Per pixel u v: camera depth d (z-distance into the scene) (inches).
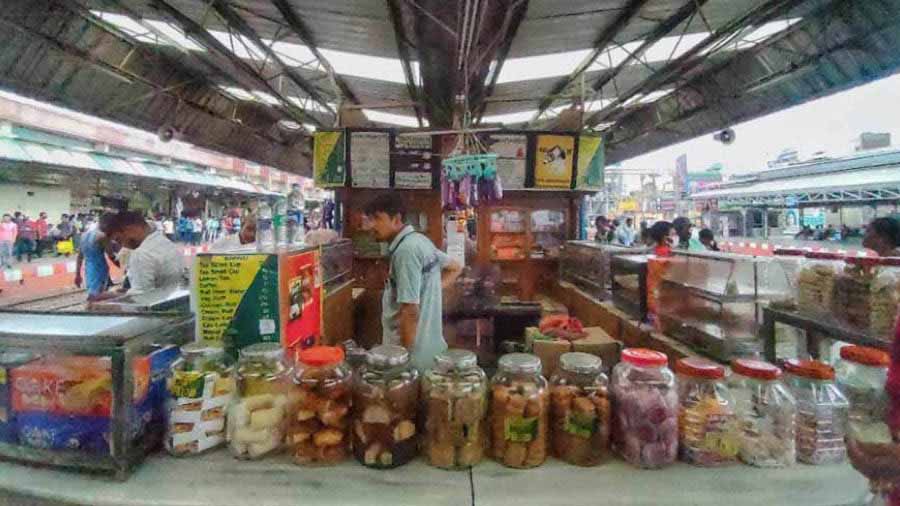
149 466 49.4
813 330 64.7
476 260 218.2
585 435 49.6
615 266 129.2
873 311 57.1
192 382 51.4
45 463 48.6
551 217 221.1
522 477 47.8
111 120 229.1
